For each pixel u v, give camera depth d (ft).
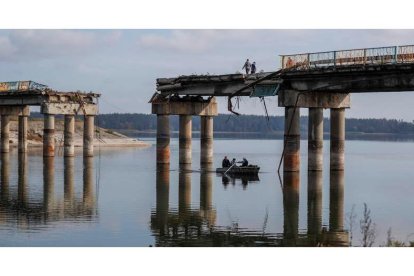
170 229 120.88
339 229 120.98
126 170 238.68
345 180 207.41
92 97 303.68
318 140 200.95
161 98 250.16
